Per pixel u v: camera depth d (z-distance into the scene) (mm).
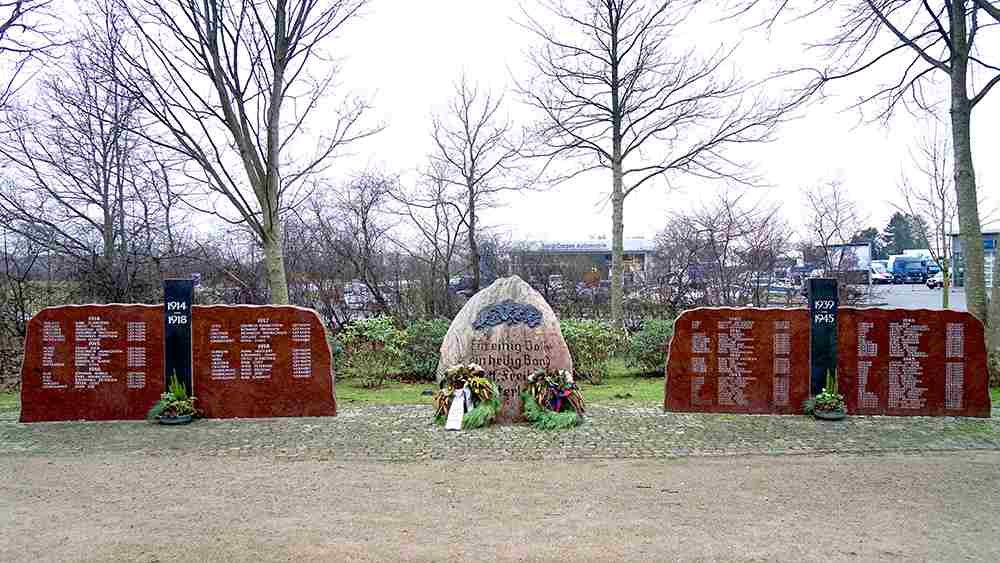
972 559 4613
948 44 11734
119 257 15703
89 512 5672
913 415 9500
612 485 6398
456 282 22953
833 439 8156
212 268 17672
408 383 13367
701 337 9805
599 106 15672
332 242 19641
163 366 9562
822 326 9586
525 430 8719
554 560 4609
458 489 6301
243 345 9602
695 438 8250
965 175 11750
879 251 53125
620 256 15656
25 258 15594
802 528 5219
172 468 7059
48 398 9422
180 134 12797
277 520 5453
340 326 17641
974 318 9422
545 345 9312
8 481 6598
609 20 15344
